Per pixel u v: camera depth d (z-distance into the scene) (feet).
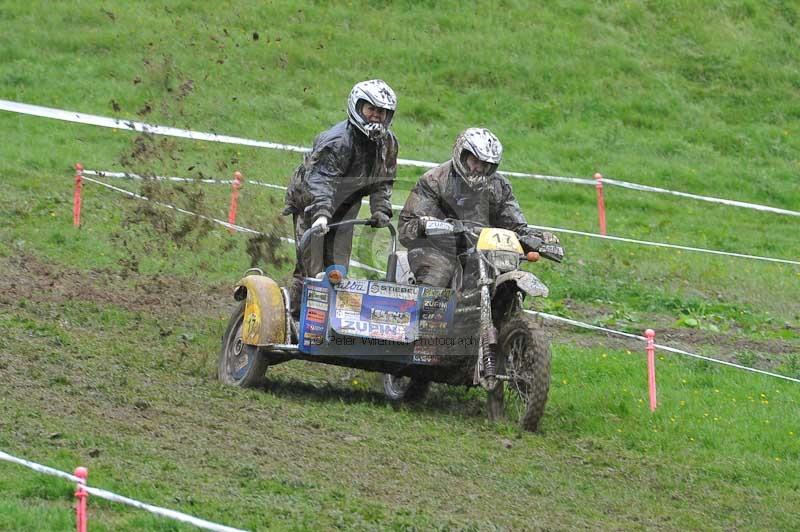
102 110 190.90
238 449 65.41
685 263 150.00
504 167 195.00
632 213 180.86
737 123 229.66
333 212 78.43
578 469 69.82
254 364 80.94
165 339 94.48
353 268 81.97
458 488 63.16
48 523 52.19
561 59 239.50
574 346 106.32
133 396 73.77
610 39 251.19
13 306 98.53
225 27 232.32
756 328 123.24
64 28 224.33
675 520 62.39
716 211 188.03
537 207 176.96
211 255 129.08
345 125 78.43
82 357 82.74
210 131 185.26
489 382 74.90
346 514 56.54
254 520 54.34
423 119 211.61
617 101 228.02
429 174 80.12
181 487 57.77
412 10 250.98
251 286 81.76
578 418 81.87
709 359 100.58
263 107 200.75
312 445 68.03
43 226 135.44
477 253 76.07
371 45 233.96
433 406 83.56
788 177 207.72
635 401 87.81
